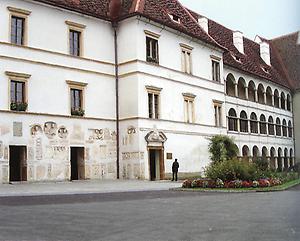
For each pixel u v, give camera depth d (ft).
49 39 111.55
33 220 39.73
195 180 90.12
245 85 193.26
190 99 144.05
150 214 44.01
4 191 74.90
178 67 140.15
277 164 218.79
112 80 126.82
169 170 130.72
